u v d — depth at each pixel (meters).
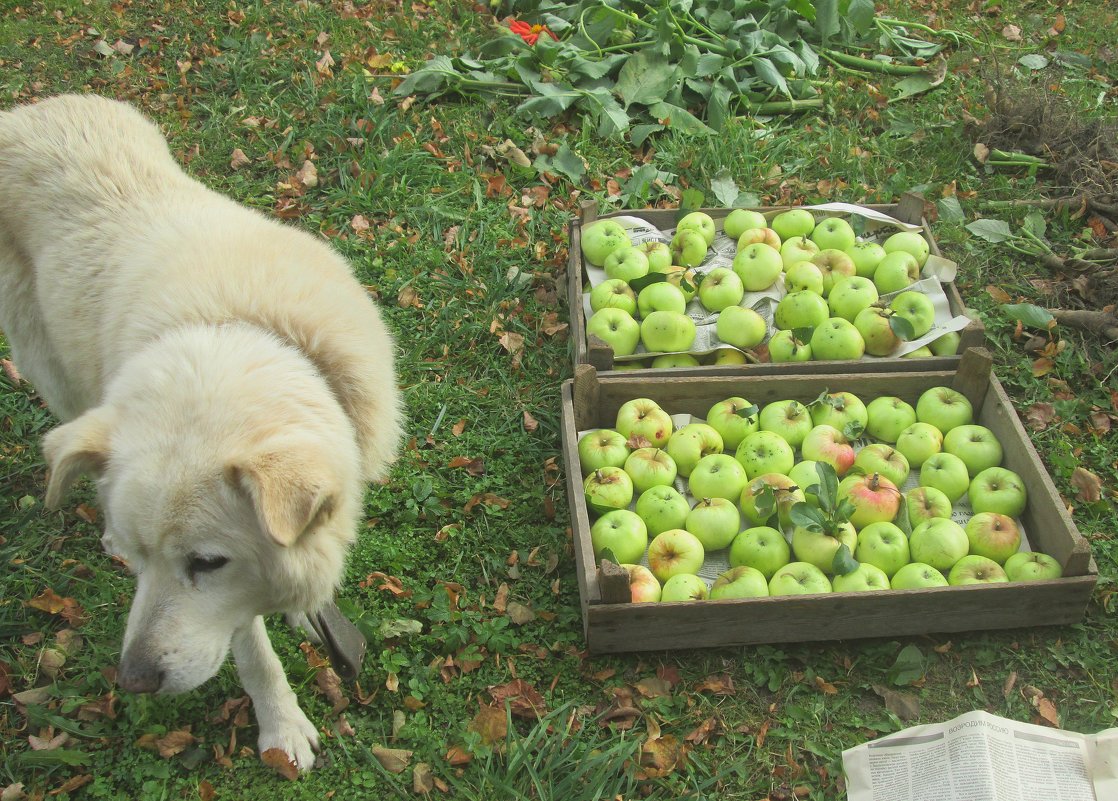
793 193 2.40
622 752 1.66
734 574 1.76
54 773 1.66
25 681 1.75
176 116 2.61
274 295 1.57
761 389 1.96
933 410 1.92
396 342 2.16
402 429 1.89
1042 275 2.23
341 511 1.49
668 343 2.01
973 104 2.56
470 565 1.87
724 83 2.60
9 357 2.13
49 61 2.78
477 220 2.37
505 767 1.66
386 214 2.39
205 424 1.43
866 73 2.69
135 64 2.78
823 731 1.69
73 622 1.79
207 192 1.78
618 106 2.54
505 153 2.48
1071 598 1.72
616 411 1.97
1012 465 1.86
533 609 1.81
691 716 1.70
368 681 1.74
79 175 1.73
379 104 2.59
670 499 1.83
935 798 1.59
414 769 1.66
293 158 2.50
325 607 1.68
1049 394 2.03
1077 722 1.69
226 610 1.47
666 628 1.72
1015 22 2.84
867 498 1.80
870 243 2.15
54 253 1.70
